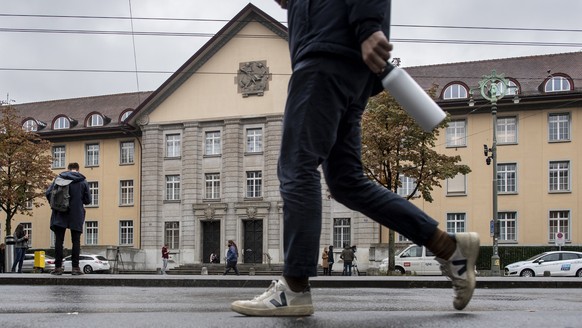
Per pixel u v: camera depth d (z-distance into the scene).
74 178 11.55
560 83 45.16
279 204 48.25
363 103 3.57
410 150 35.47
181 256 50.56
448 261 3.53
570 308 5.28
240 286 10.66
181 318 3.39
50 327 3.18
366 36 3.19
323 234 47.09
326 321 3.21
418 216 3.50
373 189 3.55
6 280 10.16
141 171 52.44
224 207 49.53
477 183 44.81
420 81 49.16
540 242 43.53
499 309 5.14
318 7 3.37
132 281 10.35
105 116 56.47
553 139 43.94
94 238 54.34
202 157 50.97
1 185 46.53
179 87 51.81
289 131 3.41
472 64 49.66
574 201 43.12
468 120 45.38
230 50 50.53
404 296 7.38
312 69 3.34
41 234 55.16
